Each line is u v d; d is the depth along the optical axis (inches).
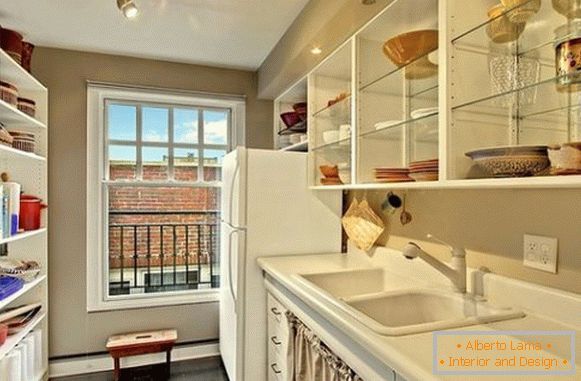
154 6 82.9
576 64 35.8
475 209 59.9
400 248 78.2
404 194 76.7
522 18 44.0
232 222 95.5
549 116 44.3
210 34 97.4
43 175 102.4
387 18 60.3
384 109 68.1
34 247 101.0
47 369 103.8
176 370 111.3
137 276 119.9
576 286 45.6
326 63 83.5
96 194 112.1
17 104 88.7
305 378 63.3
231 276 95.0
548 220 48.8
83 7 83.5
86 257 110.2
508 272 54.3
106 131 114.9
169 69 117.5
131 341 107.3
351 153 73.2
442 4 45.6
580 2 39.4
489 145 46.1
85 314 110.0
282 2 81.0
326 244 97.1
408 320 61.5
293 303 69.4
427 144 59.7
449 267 59.6
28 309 94.0
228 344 100.0
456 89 45.2
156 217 121.3
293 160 94.4
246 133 125.5
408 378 35.6
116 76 112.4
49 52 106.7
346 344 49.7
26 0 80.4
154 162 120.1
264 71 116.2
